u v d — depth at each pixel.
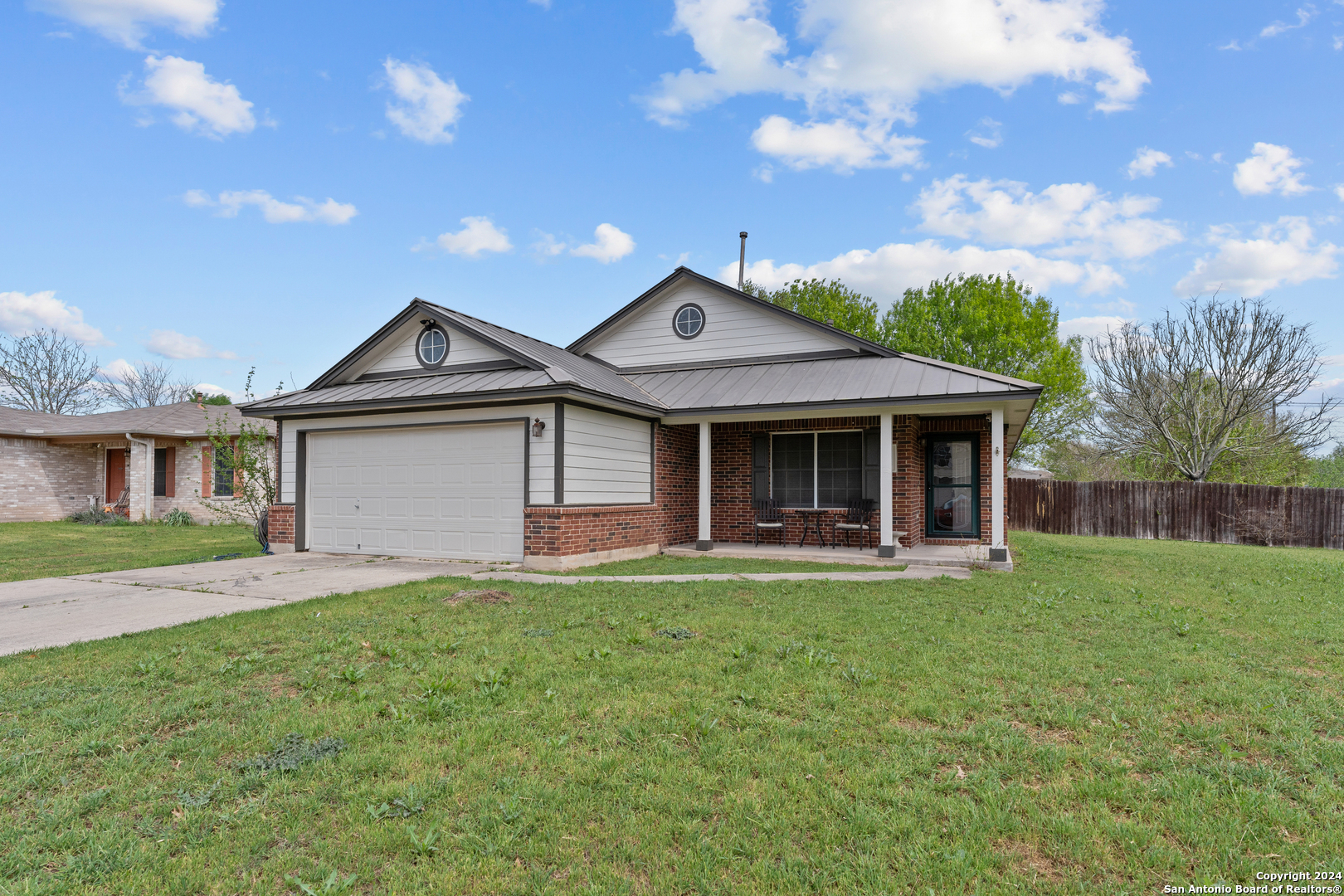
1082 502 21.38
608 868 2.61
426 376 12.66
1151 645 5.71
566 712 4.11
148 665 4.98
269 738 3.75
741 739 3.73
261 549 13.63
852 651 5.43
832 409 11.50
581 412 10.96
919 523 14.00
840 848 2.75
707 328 15.21
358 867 2.61
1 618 6.73
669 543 13.48
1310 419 25.33
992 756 3.56
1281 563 12.60
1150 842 2.80
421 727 3.88
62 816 2.96
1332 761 3.51
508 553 10.86
